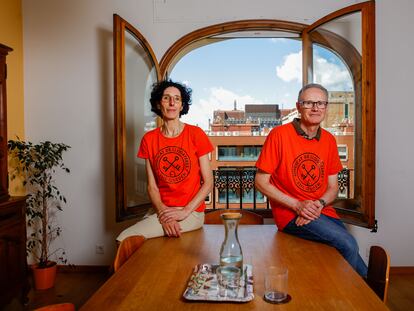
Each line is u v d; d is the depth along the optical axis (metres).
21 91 3.59
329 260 1.49
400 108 3.42
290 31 3.59
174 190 2.08
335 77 3.27
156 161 2.10
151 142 2.13
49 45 3.61
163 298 1.12
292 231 1.92
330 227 1.79
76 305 2.81
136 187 3.46
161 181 2.11
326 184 2.03
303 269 1.37
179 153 2.09
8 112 3.38
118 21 2.86
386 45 3.41
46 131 3.62
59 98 3.61
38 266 3.21
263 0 3.53
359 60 3.13
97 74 3.60
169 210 1.98
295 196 1.98
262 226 2.15
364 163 2.72
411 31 3.40
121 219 2.95
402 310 2.68
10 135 3.41
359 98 3.09
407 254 3.46
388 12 3.40
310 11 3.50
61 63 3.61
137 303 1.08
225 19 3.55
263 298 1.11
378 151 3.44
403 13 3.40
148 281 1.26
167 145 2.10
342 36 3.24
